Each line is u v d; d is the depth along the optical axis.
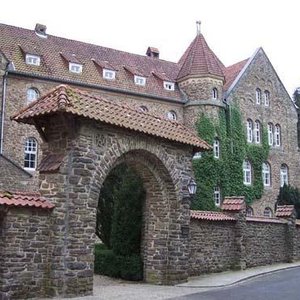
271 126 44.03
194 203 35.19
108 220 20.42
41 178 13.10
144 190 17.27
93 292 13.73
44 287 12.48
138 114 15.38
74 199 12.84
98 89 34.50
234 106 40.09
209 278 17.66
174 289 14.98
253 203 40.56
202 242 18.89
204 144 17.12
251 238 21.95
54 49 35.62
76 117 12.96
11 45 33.19
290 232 24.67
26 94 31.03
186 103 38.34
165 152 15.97
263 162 42.69
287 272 20.44
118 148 14.20
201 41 40.12
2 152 29.56
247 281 17.42
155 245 16.36
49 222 12.72
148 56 43.09
